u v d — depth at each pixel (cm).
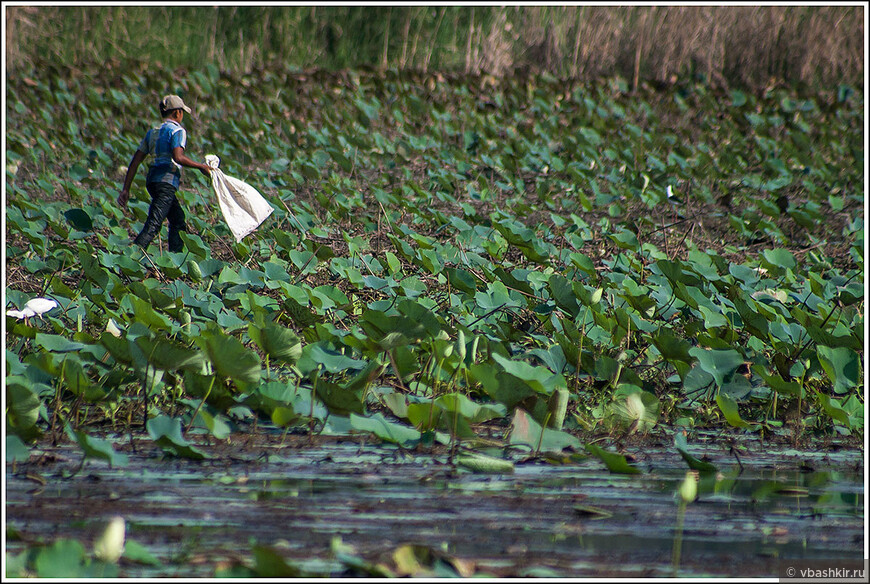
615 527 396
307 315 677
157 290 659
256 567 314
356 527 389
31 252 938
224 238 1062
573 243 965
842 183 1560
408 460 489
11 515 393
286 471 465
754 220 1209
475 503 423
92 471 457
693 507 425
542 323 737
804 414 598
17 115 1923
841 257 1103
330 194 1310
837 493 450
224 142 1655
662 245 1144
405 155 1659
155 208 988
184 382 550
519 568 349
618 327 663
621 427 547
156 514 399
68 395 586
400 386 611
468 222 1151
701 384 581
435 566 339
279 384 523
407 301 605
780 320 687
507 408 496
